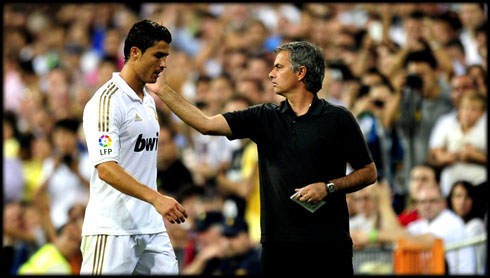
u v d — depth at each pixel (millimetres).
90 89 43688
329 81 34562
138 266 16906
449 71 34188
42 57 49812
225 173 33531
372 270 27828
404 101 32250
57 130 36312
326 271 16188
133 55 16406
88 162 37312
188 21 46781
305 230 16125
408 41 35969
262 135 16594
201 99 38531
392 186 30875
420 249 26688
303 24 41750
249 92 37062
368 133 31109
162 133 31812
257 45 42688
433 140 31703
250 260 28625
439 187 28797
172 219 15305
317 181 16203
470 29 36344
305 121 16391
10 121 40219
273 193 16375
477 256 27000
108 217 16375
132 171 16406
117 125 16094
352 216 29562
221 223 29516
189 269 28797
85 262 16562
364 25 40750
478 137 30688
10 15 52250
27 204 35312
